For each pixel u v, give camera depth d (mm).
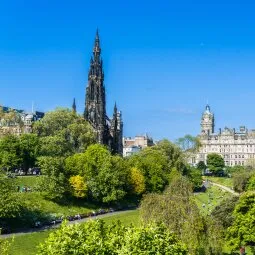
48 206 164750
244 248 112125
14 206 137250
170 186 110875
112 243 57406
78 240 55969
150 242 58750
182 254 61938
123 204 196250
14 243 119438
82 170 189750
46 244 57062
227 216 128125
